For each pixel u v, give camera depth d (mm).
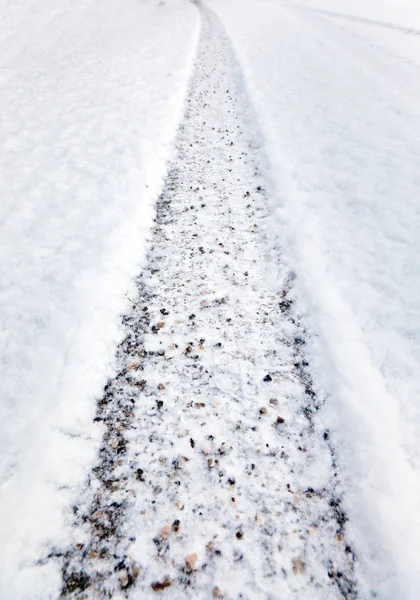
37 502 2795
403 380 3662
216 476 3105
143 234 5840
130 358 4090
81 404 3529
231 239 5844
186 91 11656
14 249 5258
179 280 5105
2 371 3666
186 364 4020
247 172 7566
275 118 9367
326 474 3102
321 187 6707
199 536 2754
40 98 10562
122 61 14117
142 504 2926
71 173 7043
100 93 10930
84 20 21203
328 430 3381
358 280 4836
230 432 3414
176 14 26672
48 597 2424
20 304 4414
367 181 6652
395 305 4461
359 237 5508
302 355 4086
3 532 2582
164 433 3398
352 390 3562
